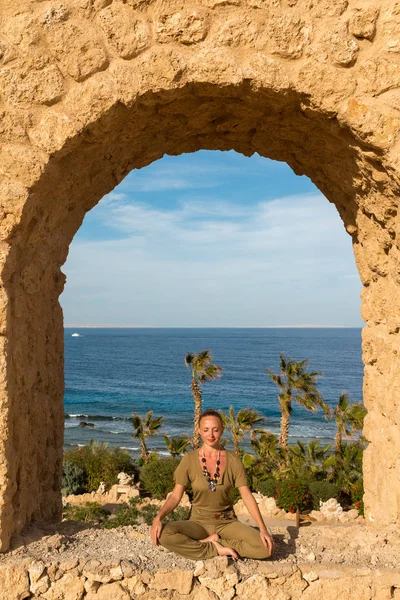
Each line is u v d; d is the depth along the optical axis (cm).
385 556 379
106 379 9494
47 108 370
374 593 354
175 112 413
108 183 497
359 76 359
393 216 393
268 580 357
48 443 456
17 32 365
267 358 13862
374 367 464
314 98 362
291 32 356
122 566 355
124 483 2253
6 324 360
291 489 1714
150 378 9656
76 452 2525
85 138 386
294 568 359
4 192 365
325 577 358
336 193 482
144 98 373
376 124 353
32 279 413
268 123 431
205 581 355
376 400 455
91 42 364
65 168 404
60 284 485
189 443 2544
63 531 416
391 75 355
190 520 386
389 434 424
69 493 2244
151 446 4306
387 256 430
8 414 359
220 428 378
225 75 360
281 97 372
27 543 376
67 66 365
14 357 378
